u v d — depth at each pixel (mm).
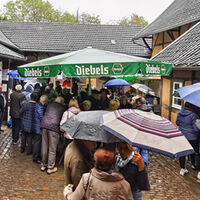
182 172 6074
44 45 21312
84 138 2871
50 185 5266
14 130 8070
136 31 23812
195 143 5887
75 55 6152
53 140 5789
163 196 4973
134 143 2352
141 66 5559
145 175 2783
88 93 8547
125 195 2285
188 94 5043
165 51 11062
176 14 16484
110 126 2551
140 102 4539
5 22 23562
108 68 5406
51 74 5480
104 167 2322
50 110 5832
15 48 19656
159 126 2537
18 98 7957
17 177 5586
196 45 9039
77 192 2369
